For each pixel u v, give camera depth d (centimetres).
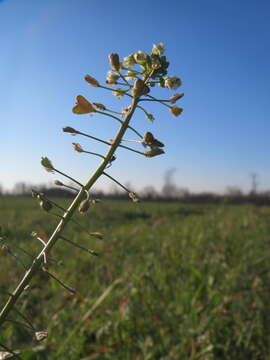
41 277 33
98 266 37
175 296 27
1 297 25
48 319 24
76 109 9
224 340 23
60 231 9
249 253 41
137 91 9
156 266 34
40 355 17
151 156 9
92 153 9
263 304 25
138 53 9
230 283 30
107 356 21
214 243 48
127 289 27
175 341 22
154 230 63
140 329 23
